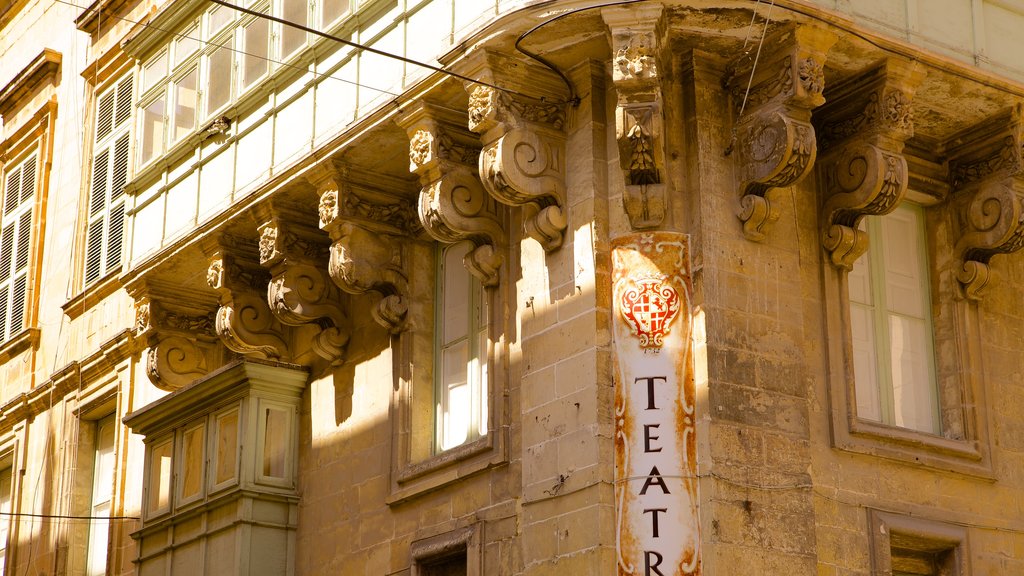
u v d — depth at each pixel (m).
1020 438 19.33
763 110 17.45
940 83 18.39
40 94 31.52
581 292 17.55
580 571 16.62
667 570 16.30
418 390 20.31
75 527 26.66
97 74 29.08
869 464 17.94
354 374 21.38
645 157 17.02
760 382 17.22
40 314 29.75
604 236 17.59
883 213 18.19
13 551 28.22
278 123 21.34
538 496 17.42
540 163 17.91
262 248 21.30
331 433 21.52
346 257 20.16
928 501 18.25
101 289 27.17
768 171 17.20
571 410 17.30
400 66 19.34
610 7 16.78
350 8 20.39
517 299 18.70
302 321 21.39
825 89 18.38
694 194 17.52
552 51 17.69
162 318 23.75
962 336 19.23
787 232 18.06
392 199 20.67
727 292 17.28
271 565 21.31
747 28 17.20
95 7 28.94
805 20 17.09
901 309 19.36
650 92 16.83
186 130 23.33
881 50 17.66
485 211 18.95
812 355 17.95
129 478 25.39
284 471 21.81
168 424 23.30
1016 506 18.97
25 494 28.45
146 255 23.56
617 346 17.20
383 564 19.89
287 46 21.48
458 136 18.91
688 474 16.61
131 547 24.75
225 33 22.94
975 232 19.31
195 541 22.06
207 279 22.56
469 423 19.75
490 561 18.20
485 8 18.22
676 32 17.38
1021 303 19.98
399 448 20.05
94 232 28.12
